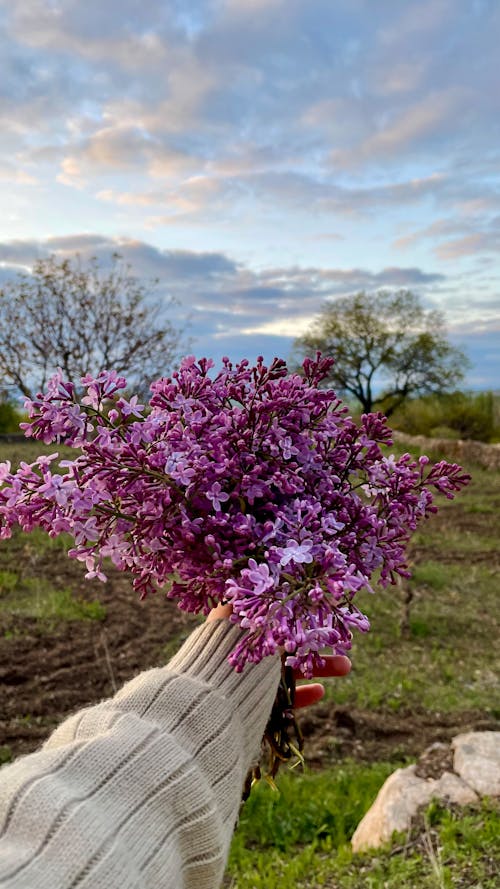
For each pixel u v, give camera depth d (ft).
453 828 9.59
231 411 3.88
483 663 19.89
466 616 23.44
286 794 12.24
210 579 3.47
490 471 59.62
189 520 3.51
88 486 3.52
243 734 3.24
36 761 2.69
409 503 3.97
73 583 24.20
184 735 3.02
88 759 2.72
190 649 3.40
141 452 3.41
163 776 2.76
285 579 3.26
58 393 3.58
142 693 3.12
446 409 107.86
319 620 3.04
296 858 10.22
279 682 3.66
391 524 3.95
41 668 17.83
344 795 12.52
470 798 10.32
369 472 4.00
